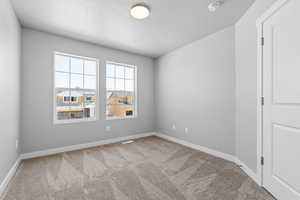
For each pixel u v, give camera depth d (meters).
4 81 1.71
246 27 2.12
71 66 3.19
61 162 2.46
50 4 1.99
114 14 2.25
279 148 1.49
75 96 3.23
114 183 1.83
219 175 2.03
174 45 3.51
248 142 2.07
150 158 2.66
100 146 3.38
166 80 4.11
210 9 2.00
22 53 2.56
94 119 3.43
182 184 1.81
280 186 1.46
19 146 2.43
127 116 4.08
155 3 1.99
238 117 2.35
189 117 3.39
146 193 1.63
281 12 1.44
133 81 4.25
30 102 2.64
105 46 3.56
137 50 3.86
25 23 2.48
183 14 2.24
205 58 3.02
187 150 3.12
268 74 1.64
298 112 1.28
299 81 1.27
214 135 2.83
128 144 3.55
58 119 3.00
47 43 2.82
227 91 2.60
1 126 1.61
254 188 1.72
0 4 1.58
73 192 1.65
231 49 2.53
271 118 1.60
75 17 2.32
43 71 2.77
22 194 1.61
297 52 1.29
